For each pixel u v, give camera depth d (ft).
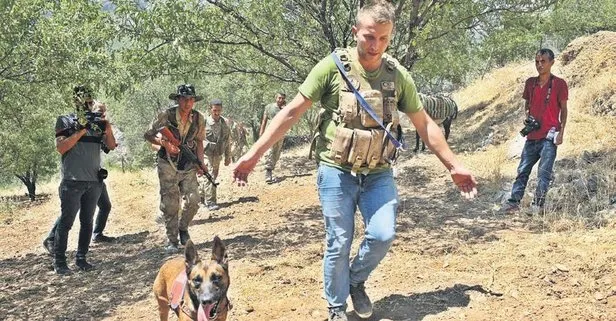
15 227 38.27
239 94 102.32
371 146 13.38
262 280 19.21
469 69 65.41
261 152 13.62
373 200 14.02
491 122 45.78
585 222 21.91
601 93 35.55
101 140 23.76
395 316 15.35
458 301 15.94
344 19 32.45
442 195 29.84
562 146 30.86
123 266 23.89
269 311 16.40
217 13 28.27
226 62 34.12
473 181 14.02
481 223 23.88
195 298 13.25
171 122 24.75
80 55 22.84
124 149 123.95
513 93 49.55
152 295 19.62
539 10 33.50
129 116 122.42
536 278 16.92
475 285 16.81
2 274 24.80
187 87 24.41
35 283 22.81
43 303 20.15
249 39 31.76
